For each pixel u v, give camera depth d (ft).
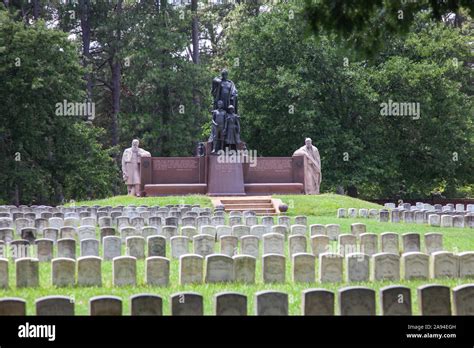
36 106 214.90
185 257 76.07
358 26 66.85
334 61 227.81
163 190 183.32
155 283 75.00
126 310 62.54
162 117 268.41
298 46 229.45
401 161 245.24
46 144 222.69
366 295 57.41
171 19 268.82
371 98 223.92
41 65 211.41
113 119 276.21
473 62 281.13
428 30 247.29
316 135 227.40
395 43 239.91
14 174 212.43
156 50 259.60
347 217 153.38
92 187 235.40
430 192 259.19
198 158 187.21
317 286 74.74
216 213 138.92
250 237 93.40
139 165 190.60
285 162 189.47
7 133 217.56
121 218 122.52
